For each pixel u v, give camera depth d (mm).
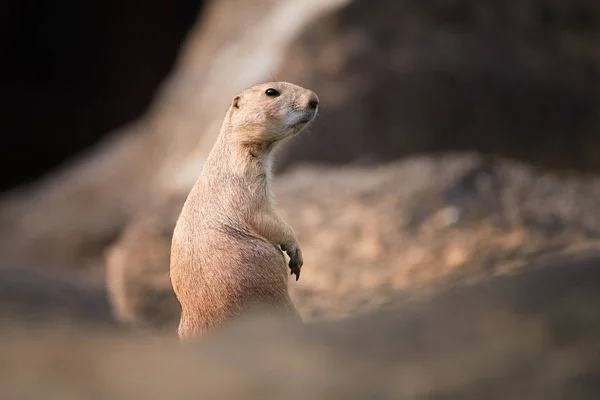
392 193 19281
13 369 6215
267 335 6758
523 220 18062
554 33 28453
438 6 27797
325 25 27250
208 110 29141
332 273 17234
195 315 10359
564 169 27766
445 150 26969
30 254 29453
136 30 49188
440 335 6500
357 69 26781
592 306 6582
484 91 27344
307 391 5965
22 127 49156
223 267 10336
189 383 6055
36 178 48062
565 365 6074
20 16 50719
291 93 11352
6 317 7945
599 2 28625
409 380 6035
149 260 17469
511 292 6949
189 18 49000
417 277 16781
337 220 18609
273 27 29328
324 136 25688
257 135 11156
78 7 50094
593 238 17281
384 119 26516
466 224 17984
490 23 28031
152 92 49000
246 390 5957
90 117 49281
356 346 6469
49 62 50812
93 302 18094
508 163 21781
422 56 27203
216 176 11086
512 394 5895
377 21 27438
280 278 10516
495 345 6340
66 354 6465
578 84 28141
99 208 30312
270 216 10906
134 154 31828
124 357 6410
